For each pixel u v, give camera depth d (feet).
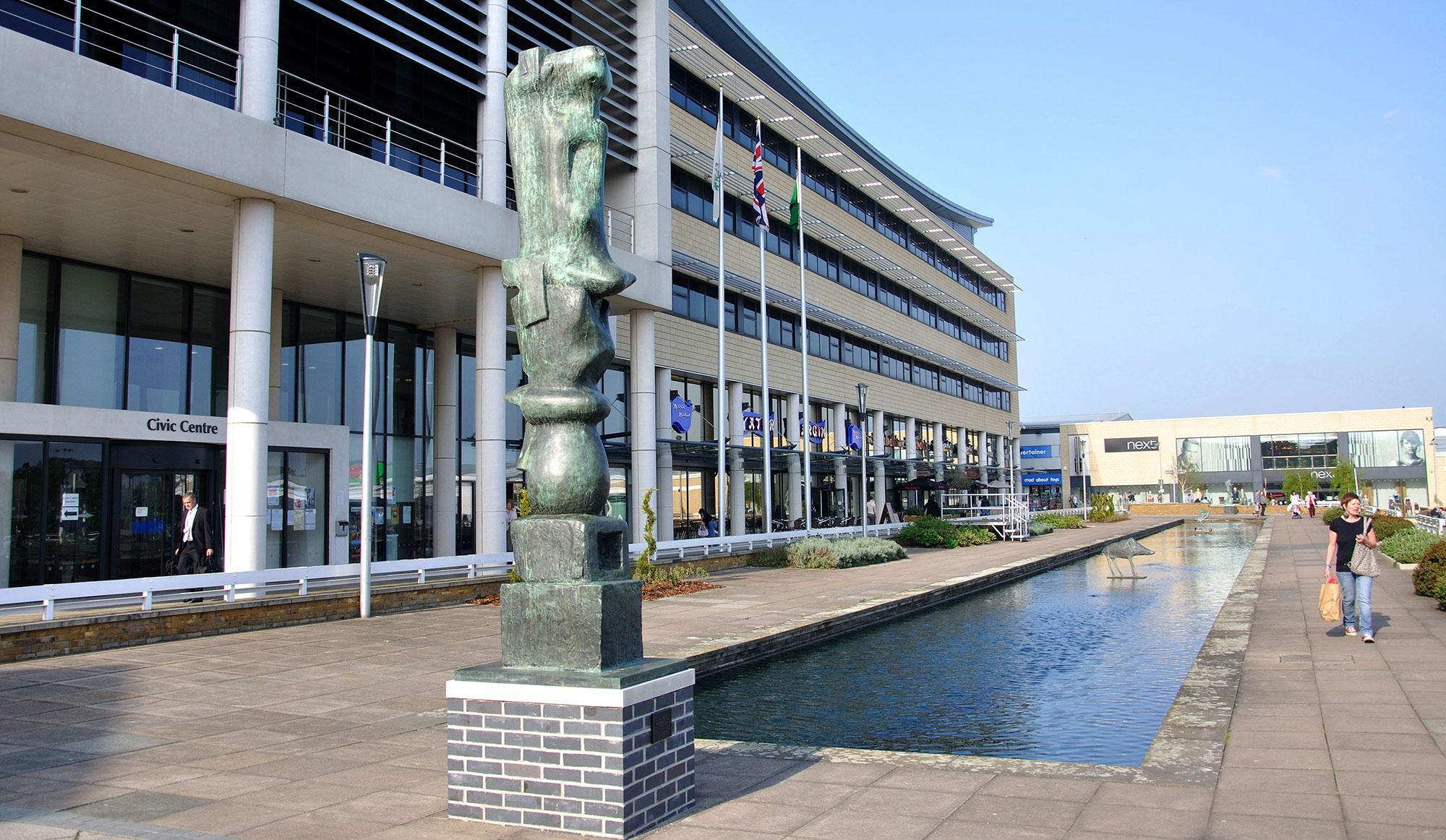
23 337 63.93
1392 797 20.48
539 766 19.39
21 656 42.06
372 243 67.05
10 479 57.57
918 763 24.34
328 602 56.13
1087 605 70.44
